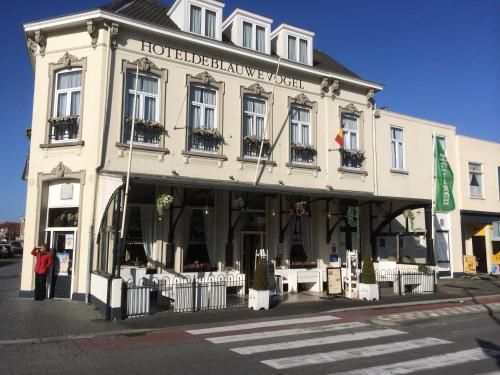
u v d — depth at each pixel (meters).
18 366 6.86
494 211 24.34
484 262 24.16
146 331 9.45
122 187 11.47
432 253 17.20
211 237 15.47
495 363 6.96
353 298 14.34
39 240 13.68
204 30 15.82
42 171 13.80
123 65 13.91
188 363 6.98
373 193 19.23
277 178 16.62
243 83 16.27
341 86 18.77
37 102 14.15
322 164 17.84
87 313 11.13
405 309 12.67
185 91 14.95
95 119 13.40
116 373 6.47
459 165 23.09
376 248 19.56
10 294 14.62
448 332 9.39
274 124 16.83
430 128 22.08
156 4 17.30
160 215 12.94
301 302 13.61
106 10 13.60
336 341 8.53
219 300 12.33
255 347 8.03
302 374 6.42
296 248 17.50
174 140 14.54
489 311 12.21
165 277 13.13
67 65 13.93
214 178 15.18
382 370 6.61
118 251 10.80
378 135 19.86
